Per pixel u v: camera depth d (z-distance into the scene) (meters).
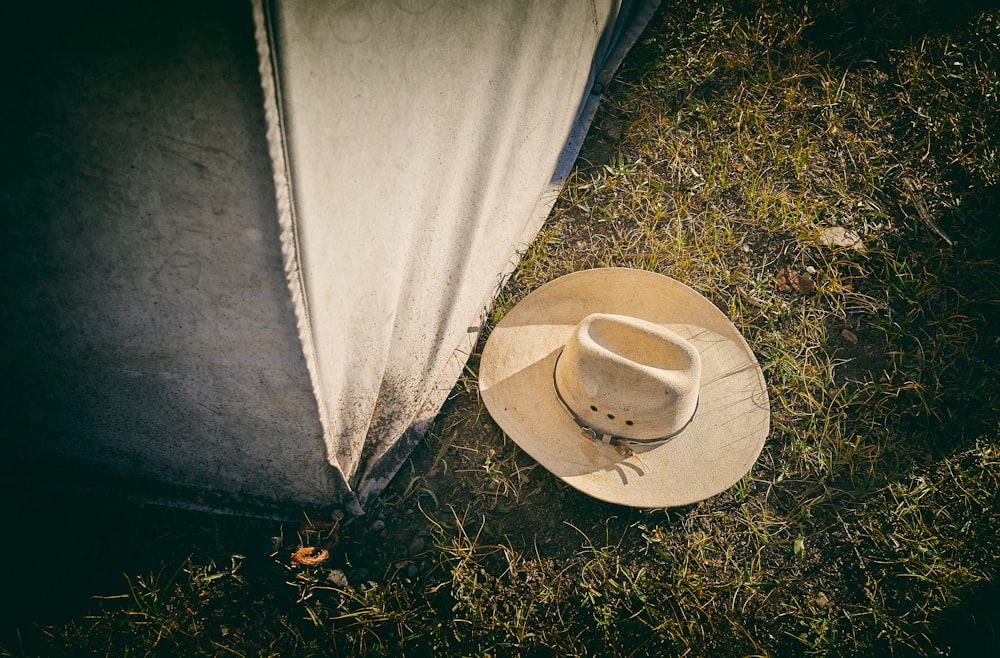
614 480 2.26
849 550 2.39
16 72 1.24
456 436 2.55
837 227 2.94
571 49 2.65
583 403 2.16
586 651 2.25
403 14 1.58
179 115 1.30
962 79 3.24
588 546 2.40
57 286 1.63
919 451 2.52
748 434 2.29
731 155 3.14
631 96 3.26
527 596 2.32
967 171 3.02
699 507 2.46
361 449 2.30
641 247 2.94
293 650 2.21
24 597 2.29
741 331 2.76
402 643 2.22
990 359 2.66
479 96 2.12
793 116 3.21
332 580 2.30
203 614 2.26
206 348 1.75
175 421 2.04
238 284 1.56
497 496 2.47
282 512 2.33
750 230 2.97
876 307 2.78
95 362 1.84
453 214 2.26
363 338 1.95
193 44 1.21
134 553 2.35
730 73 3.32
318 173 1.46
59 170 1.39
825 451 2.54
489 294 2.75
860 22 3.40
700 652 2.26
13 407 2.03
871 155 3.10
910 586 2.32
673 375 2.03
